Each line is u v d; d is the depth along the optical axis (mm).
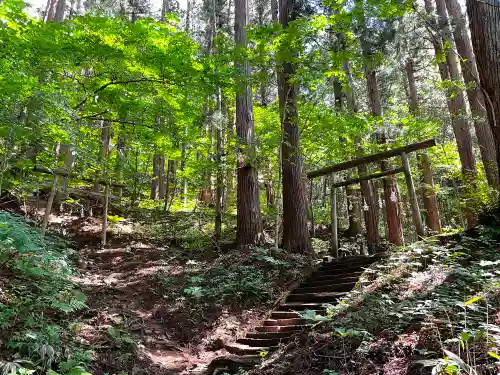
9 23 5734
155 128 7211
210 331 6508
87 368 4258
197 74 6320
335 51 8242
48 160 8023
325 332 4551
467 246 5875
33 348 3850
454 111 11406
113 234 10367
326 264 8555
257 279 7836
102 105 7176
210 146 11570
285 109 9812
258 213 10531
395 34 10188
